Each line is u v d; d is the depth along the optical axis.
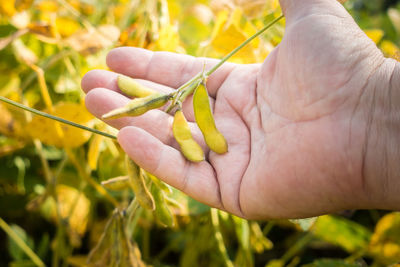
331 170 0.37
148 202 0.38
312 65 0.37
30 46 0.56
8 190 0.56
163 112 0.40
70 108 0.44
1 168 0.54
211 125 0.39
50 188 0.48
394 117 0.36
